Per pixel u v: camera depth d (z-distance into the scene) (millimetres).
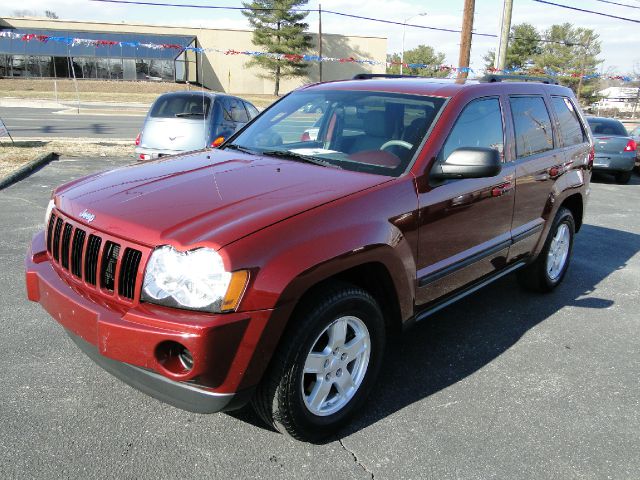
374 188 3027
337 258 2656
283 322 2484
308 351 2652
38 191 8352
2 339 3752
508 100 4223
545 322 4594
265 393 2643
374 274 3092
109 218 2660
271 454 2799
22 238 5953
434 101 3674
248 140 4121
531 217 4496
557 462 2848
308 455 2809
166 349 2391
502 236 4113
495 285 5449
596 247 7105
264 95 54688
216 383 2408
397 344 4086
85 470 2607
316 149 3719
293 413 2678
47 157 11438
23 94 37594
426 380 3588
